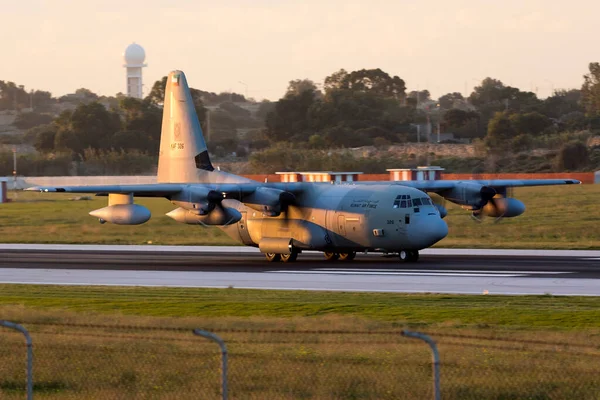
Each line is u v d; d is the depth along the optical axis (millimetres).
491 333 75125
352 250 143250
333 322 82125
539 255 153375
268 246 149000
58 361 64125
